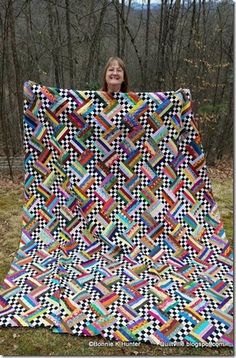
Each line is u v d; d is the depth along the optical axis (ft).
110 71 9.80
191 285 7.94
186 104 9.46
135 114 9.34
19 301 7.48
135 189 9.57
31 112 9.27
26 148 9.48
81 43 23.53
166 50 22.58
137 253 9.15
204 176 9.74
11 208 13.29
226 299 7.52
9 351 6.41
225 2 23.29
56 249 9.30
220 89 23.47
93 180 9.50
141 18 24.73
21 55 22.21
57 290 7.79
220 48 22.97
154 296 7.57
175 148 9.53
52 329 6.88
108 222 9.50
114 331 6.81
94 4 23.43
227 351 6.50
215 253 9.16
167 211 9.59
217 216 9.71
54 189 9.62
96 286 7.86
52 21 22.57
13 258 9.64
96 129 9.36
